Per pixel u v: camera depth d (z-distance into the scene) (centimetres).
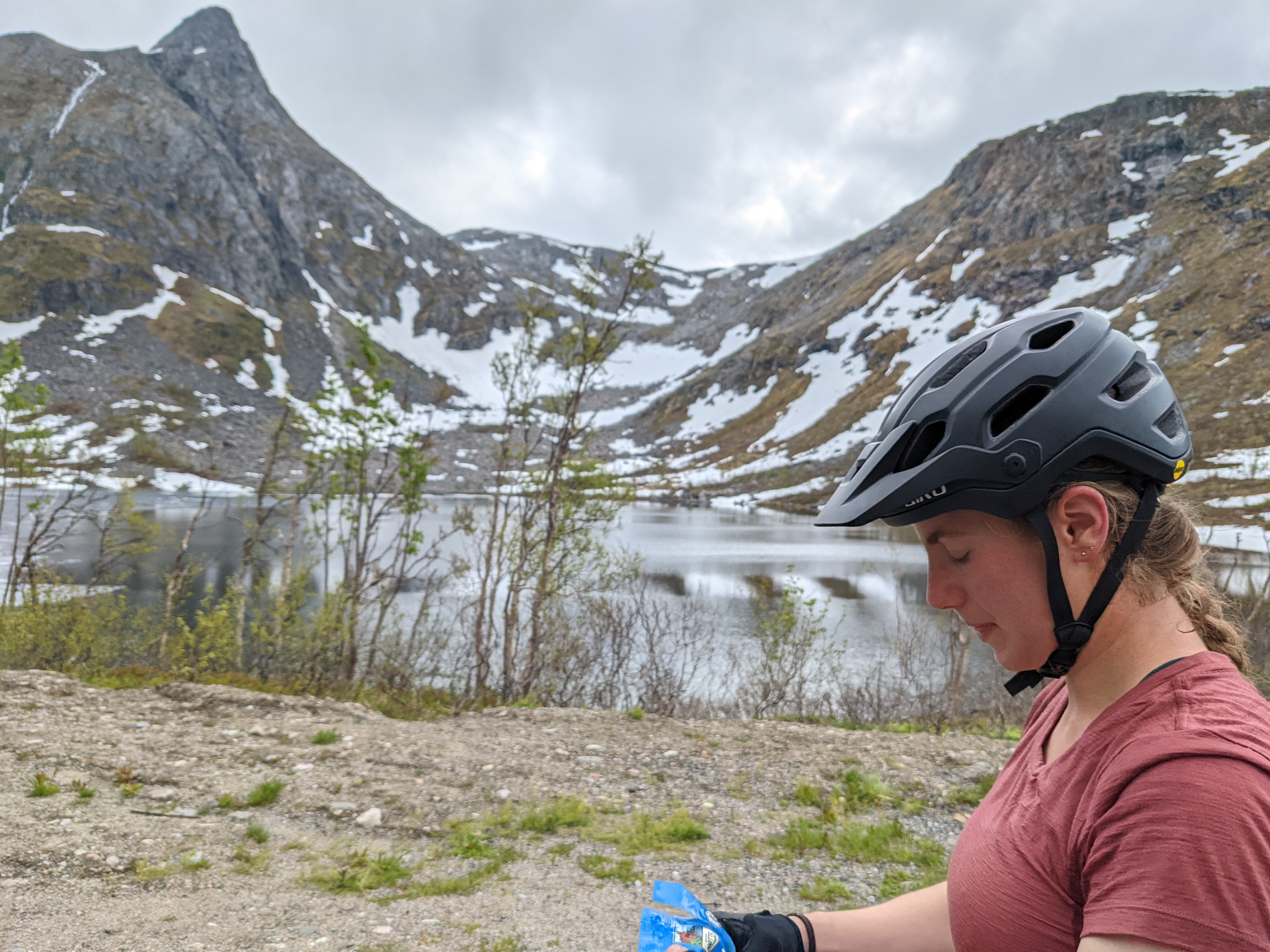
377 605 2306
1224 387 8756
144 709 811
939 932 110
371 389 1630
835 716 1581
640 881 496
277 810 590
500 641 1867
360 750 725
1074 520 79
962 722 1357
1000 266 14775
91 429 10219
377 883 484
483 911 453
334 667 1538
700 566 4297
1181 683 75
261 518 2119
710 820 601
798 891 486
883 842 555
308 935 417
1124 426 78
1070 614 80
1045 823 81
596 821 596
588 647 1620
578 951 409
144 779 630
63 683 860
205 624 1541
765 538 6062
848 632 2603
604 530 1614
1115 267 13300
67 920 415
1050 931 78
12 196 16600
